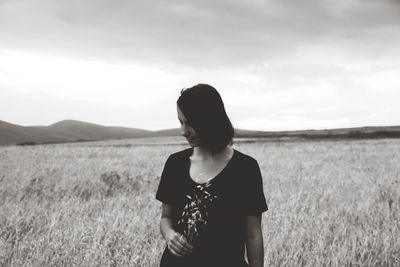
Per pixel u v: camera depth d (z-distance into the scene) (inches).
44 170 575.8
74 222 239.0
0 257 180.5
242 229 95.9
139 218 246.2
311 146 1477.6
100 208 290.5
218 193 93.4
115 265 176.2
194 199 94.0
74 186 399.5
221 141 94.1
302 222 242.8
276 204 305.9
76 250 187.3
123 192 382.9
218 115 93.4
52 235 209.3
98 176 510.3
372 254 190.9
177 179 98.8
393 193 371.6
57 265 175.0
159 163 748.0
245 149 1246.3
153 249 185.3
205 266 92.0
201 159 97.7
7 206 296.4
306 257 183.0
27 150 1205.1
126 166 674.8
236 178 94.5
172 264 96.3
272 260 178.2
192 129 94.5
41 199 342.6
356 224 251.3
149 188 413.4
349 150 1172.5
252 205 94.3
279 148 1325.0
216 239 92.4
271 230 225.9
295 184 432.8
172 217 100.9
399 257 182.9
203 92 93.5
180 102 94.6
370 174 532.7
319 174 526.6
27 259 177.9
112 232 214.1
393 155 926.4
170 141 2908.5
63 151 1162.0
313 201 317.4
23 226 237.5
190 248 92.0
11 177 487.5
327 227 233.0
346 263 178.5
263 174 526.3
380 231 225.3
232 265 93.0
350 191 383.2
